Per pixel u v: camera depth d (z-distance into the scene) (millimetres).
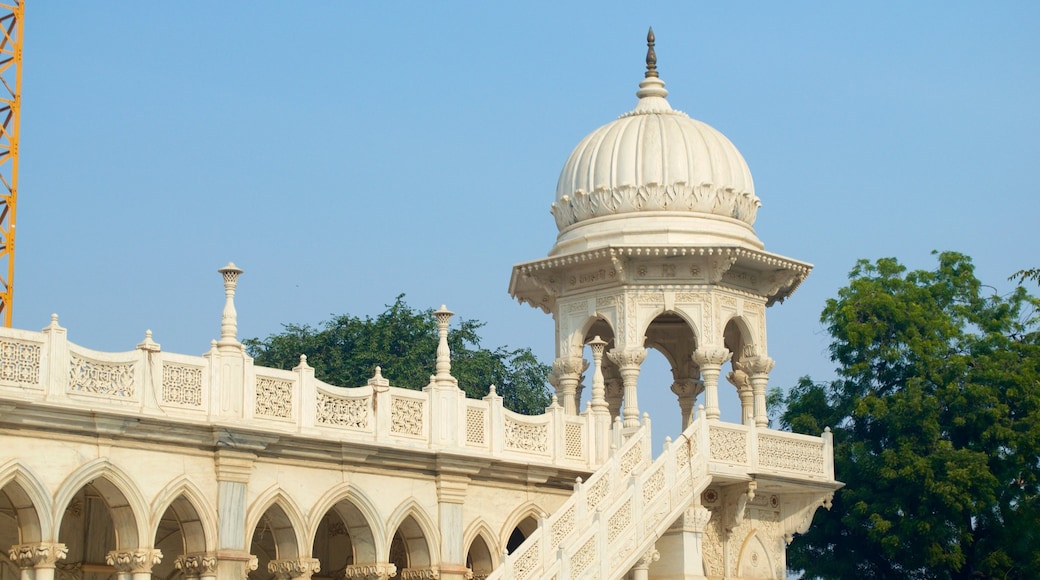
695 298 37156
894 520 42531
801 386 47531
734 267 37719
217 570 28219
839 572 44094
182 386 28078
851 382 45844
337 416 30500
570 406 38250
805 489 36750
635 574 32375
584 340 38594
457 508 32531
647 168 37625
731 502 35656
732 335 40469
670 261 37281
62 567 29812
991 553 41812
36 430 25953
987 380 42812
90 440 26688
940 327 44594
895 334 45156
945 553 41719
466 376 60344
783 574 37500
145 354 27531
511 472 33719
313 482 30125
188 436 27969
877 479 42938
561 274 38625
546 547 30953
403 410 31750
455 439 32562
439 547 32094
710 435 34438
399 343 60906
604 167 38062
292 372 29891
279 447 29359
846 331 44500
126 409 27047
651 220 37344
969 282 46344
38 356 26047
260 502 29172
